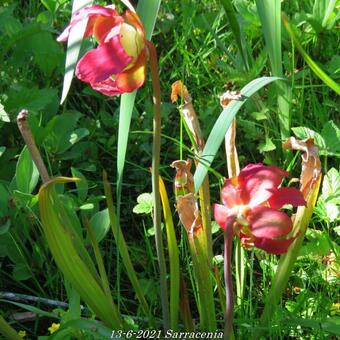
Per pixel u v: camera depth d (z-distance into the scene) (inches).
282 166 26.4
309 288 21.2
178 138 27.6
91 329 16.8
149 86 29.3
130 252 24.2
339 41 30.8
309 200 16.5
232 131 17.9
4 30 28.5
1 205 22.7
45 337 19.1
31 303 22.6
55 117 24.6
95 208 23.6
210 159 16.6
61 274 22.3
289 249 17.2
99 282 18.0
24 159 21.9
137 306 22.5
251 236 15.1
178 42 30.2
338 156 24.9
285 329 19.1
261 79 16.6
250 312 20.1
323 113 27.6
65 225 17.6
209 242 18.3
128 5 14.1
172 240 17.1
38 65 29.3
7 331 17.4
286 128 25.1
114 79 14.6
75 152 25.9
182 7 32.0
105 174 17.1
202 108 28.5
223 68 27.0
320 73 15.7
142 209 22.0
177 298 17.5
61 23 31.9
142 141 27.3
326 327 18.1
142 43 14.2
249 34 30.1
